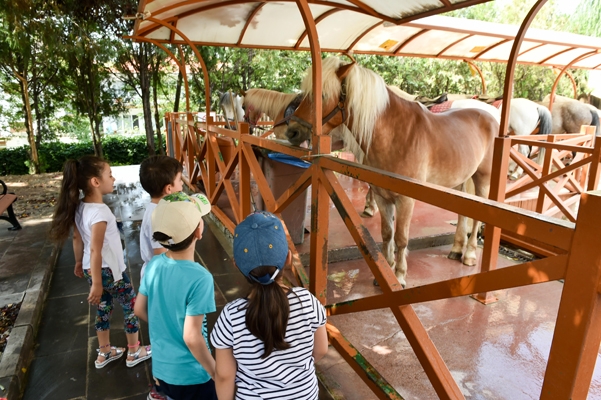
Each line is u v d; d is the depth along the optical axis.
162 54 12.54
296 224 3.52
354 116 2.46
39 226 4.49
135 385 1.99
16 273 3.15
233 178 6.14
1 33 10.52
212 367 1.28
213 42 4.89
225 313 1.05
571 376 0.86
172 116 8.09
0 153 12.52
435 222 4.21
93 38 11.44
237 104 8.37
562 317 0.87
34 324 2.46
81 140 16.83
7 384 1.86
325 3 3.44
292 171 3.53
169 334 1.32
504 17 15.15
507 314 2.58
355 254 3.50
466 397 1.84
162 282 1.31
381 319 2.54
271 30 4.55
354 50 5.57
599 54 6.67
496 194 2.61
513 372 2.02
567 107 8.20
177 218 1.27
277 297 0.98
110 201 5.73
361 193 5.58
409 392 1.88
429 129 2.74
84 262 1.94
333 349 2.21
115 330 2.46
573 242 0.81
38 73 12.14
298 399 1.06
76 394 1.93
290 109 4.73
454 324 2.47
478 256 3.60
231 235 3.88
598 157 3.46
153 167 1.80
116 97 13.47
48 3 10.40
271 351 0.99
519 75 14.17
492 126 3.46
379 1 3.16
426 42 5.36
